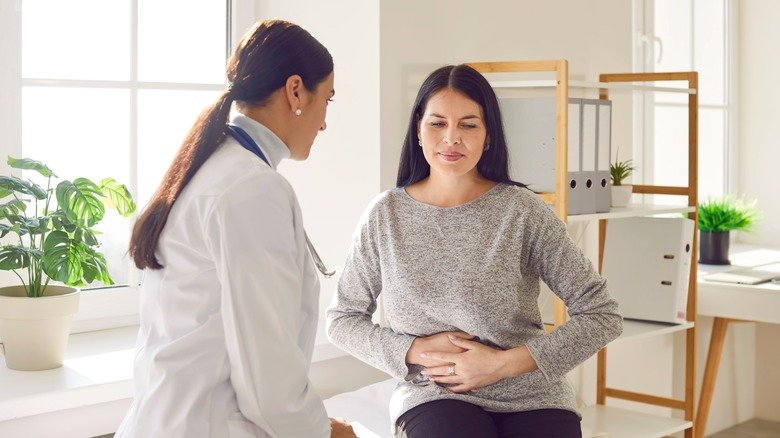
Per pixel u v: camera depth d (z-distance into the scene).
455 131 2.01
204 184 1.43
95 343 2.54
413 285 2.04
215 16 2.89
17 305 2.18
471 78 2.05
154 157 2.79
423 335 2.07
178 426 1.39
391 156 2.76
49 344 2.23
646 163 3.96
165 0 2.79
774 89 4.50
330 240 2.86
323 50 1.57
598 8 3.47
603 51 3.50
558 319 2.68
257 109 1.53
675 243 3.17
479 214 2.04
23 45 2.55
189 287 1.43
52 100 2.60
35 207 2.46
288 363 1.41
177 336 1.43
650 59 3.92
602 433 2.76
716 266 3.94
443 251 2.04
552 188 2.78
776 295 3.42
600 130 2.93
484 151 2.10
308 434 1.45
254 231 1.38
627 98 3.66
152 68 2.78
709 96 4.44
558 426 1.96
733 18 4.53
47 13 2.59
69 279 2.21
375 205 2.14
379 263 2.13
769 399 4.41
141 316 1.51
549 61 2.63
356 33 2.76
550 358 1.96
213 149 1.48
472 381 1.97
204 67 2.88
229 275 1.37
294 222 1.46
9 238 2.50
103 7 2.68
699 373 4.06
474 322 2.00
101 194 2.29
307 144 1.59
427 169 2.14
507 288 2.01
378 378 2.85
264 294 1.38
